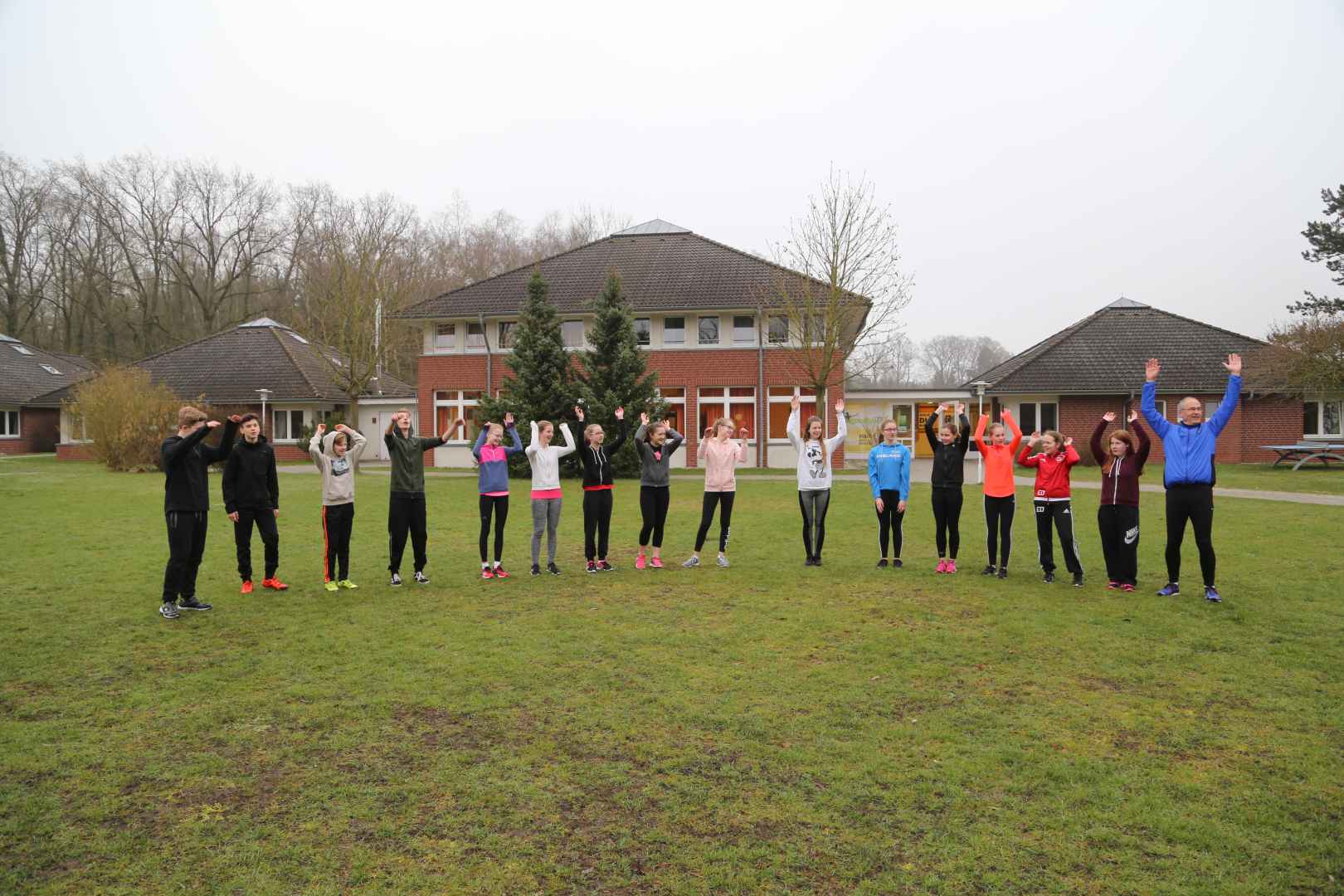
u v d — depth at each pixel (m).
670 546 12.34
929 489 20.61
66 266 52.78
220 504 17.98
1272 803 4.06
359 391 33.03
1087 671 6.10
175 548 7.87
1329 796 4.14
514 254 60.97
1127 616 7.75
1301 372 28.42
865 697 5.56
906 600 8.50
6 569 10.30
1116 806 4.04
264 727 5.07
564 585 9.45
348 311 33.28
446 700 5.50
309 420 39.84
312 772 4.43
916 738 4.86
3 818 3.93
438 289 53.78
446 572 10.31
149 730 5.01
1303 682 5.83
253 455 9.05
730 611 8.08
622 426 10.59
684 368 31.55
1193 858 3.58
